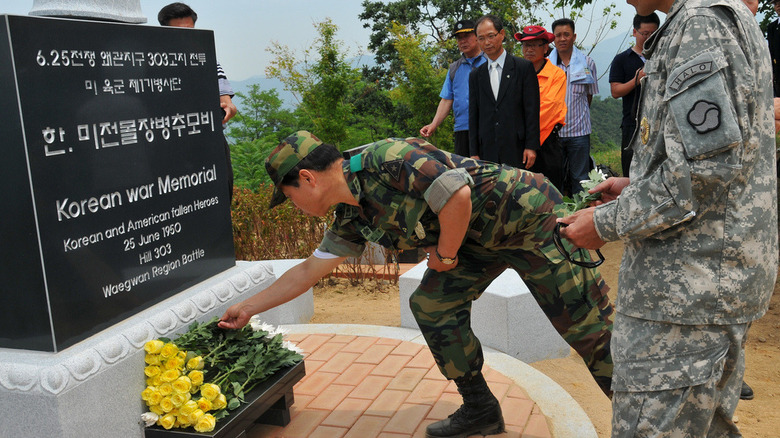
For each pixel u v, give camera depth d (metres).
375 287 6.03
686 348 1.88
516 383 3.46
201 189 3.32
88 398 2.49
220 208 3.47
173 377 2.72
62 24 2.50
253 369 2.97
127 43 2.82
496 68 6.06
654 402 1.92
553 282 2.67
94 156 2.66
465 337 2.85
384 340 4.12
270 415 3.17
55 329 2.48
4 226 2.44
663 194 1.80
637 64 6.48
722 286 1.83
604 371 2.76
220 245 3.48
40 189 2.41
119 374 2.63
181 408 2.66
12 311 2.51
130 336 2.72
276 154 2.46
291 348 3.29
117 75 2.77
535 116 6.02
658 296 1.89
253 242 6.62
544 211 2.61
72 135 2.55
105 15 2.91
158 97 3.01
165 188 3.07
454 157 2.59
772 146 1.90
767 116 1.86
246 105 21.86
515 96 5.99
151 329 2.83
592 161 7.25
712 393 1.89
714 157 1.72
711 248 1.83
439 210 2.35
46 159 2.44
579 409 3.17
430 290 2.85
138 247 2.91
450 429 2.96
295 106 20.97
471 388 2.92
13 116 2.34
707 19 1.77
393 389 3.46
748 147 1.78
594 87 7.23
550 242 2.64
